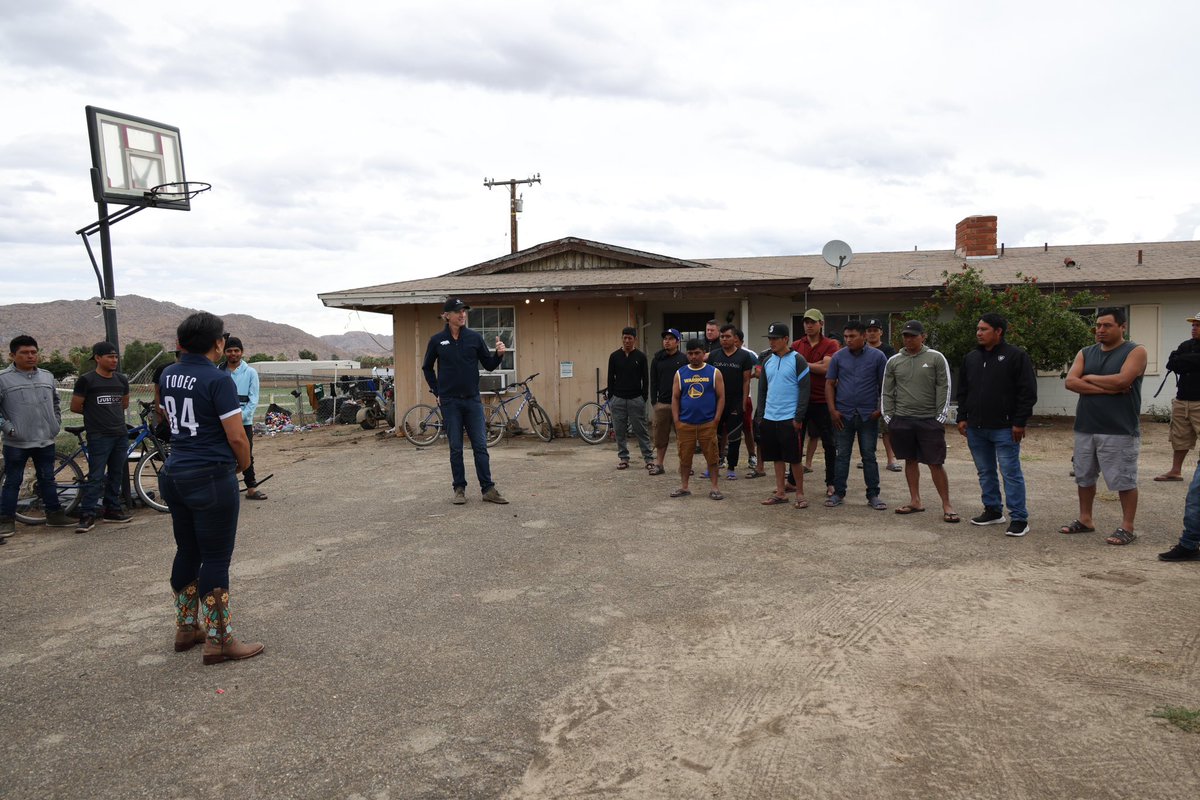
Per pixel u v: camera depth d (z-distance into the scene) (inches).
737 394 331.6
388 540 233.1
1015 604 163.5
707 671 134.7
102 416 261.6
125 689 132.4
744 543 222.2
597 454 422.3
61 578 202.4
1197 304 534.0
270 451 476.7
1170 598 163.3
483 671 136.9
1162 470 327.9
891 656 138.4
